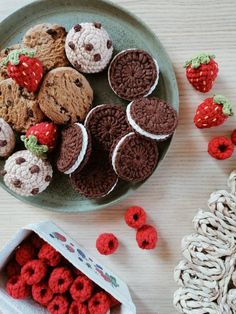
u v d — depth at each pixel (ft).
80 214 1.46
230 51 1.37
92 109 1.35
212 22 1.37
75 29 1.29
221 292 1.38
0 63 1.37
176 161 1.41
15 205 1.47
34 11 1.39
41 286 1.37
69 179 1.42
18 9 1.37
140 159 1.31
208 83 1.29
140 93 1.32
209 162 1.40
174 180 1.42
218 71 1.38
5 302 1.37
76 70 1.35
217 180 1.41
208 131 1.39
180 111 1.40
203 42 1.38
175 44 1.39
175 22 1.38
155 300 1.47
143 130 1.27
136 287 1.48
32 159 1.33
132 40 1.37
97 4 1.36
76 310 1.37
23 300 1.39
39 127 1.30
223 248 1.35
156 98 1.33
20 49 1.27
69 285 1.36
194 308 1.37
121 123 1.34
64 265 1.40
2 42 1.42
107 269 1.47
